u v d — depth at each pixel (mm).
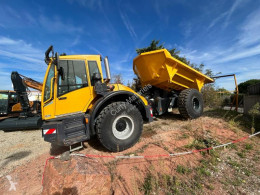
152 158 2180
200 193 1526
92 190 1464
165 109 4691
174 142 2715
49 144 3385
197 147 2502
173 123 4137
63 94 2477
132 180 1732
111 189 1619
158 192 1554
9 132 4828
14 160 2609
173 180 1735
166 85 4527
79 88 2641
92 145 2898
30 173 2145
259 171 1854
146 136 3191
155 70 4035
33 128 5207
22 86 5168
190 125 3564
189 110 4145
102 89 2666
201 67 9539
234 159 2160
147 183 1677
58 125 2168
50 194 1471
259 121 4125
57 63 2244
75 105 2580
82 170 1598
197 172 1865
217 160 2121
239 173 1839
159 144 2662
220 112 5309
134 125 2723
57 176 1585
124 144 2553
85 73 2748
